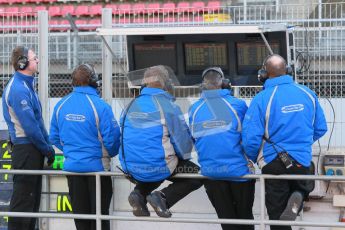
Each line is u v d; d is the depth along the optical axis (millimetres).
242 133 7086
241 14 10523
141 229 9039
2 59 10047
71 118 7535
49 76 10430
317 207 8656
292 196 6891
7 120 8062
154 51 8852
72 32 11562
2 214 7664
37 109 8164
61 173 7586
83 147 7516
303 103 6938
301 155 6895
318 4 9875
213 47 8758
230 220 7062
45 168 9305
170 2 18047
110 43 8875
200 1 16953
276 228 7195
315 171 8656
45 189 9297
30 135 7875
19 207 8047
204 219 7152
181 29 8109
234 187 7277
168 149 7199
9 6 19047
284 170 6914
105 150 7688
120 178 9109
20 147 8016
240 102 7320
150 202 7168
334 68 9336
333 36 9398
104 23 8883
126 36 8797
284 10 10047
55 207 9289
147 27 8320
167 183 8977
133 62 8891
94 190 7688
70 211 9234
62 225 9305
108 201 7891
